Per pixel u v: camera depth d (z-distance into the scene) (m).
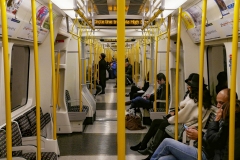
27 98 5.84
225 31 4.23
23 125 4.79
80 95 7.16
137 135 6.91
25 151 3.95
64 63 6.88
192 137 3.82
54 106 4.08
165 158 3.84
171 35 6.66
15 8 3.96
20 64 5.75
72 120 7.01
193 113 4.66
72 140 6.50
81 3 5.00
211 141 3.17
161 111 7.09
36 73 2.85
